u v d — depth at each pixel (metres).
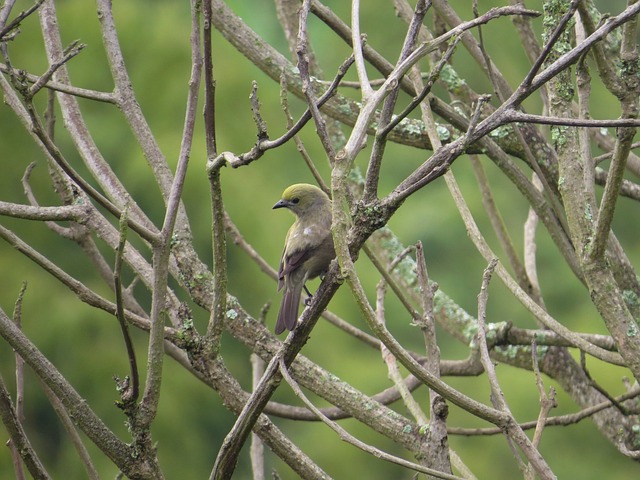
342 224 5.90
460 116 9.52
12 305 29.52
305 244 10.20
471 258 31.31
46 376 6.73
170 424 29.73
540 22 25.41
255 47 10.39
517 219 31.67
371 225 6.12
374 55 9.15
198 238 30.88
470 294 30.78
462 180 32.62
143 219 8.15
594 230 7.40
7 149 30.20
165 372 30.31
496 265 7.53
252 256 10.51
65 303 29.69
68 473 27.80
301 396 6.28
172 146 31.77
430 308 7.76
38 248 30.06
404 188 6.22
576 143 7.86
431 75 5.90
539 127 10.23
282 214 32.00
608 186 7.07
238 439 6.68
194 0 6.98
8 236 6.82
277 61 10.33
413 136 10.01
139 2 34.56
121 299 6.38
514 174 9.39
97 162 8.34
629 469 26.95
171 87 33.12
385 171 32.62
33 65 31.50
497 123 6.20
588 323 29.62
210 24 6.55
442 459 7.65
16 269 29.77
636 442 10.32
